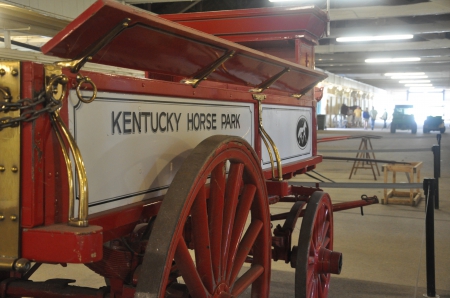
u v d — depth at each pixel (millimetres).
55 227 1428
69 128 1547
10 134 1407
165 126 2043
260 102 2867
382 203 8289
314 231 3254
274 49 4520
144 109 1914
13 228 1411
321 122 37625
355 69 39719
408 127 32750
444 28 20016
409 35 20781
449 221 6852
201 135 2309
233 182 2160
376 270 4793
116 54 1900
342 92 48875
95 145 1662
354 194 9094
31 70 1397
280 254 3166
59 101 1450
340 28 21250
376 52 29219
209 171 1869
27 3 8219
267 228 2508
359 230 6422
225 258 2082
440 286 4359
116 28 1657
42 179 1444
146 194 1939
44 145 1448
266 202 2490
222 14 4285
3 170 1415
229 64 2531
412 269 4828
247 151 2236
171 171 2102
